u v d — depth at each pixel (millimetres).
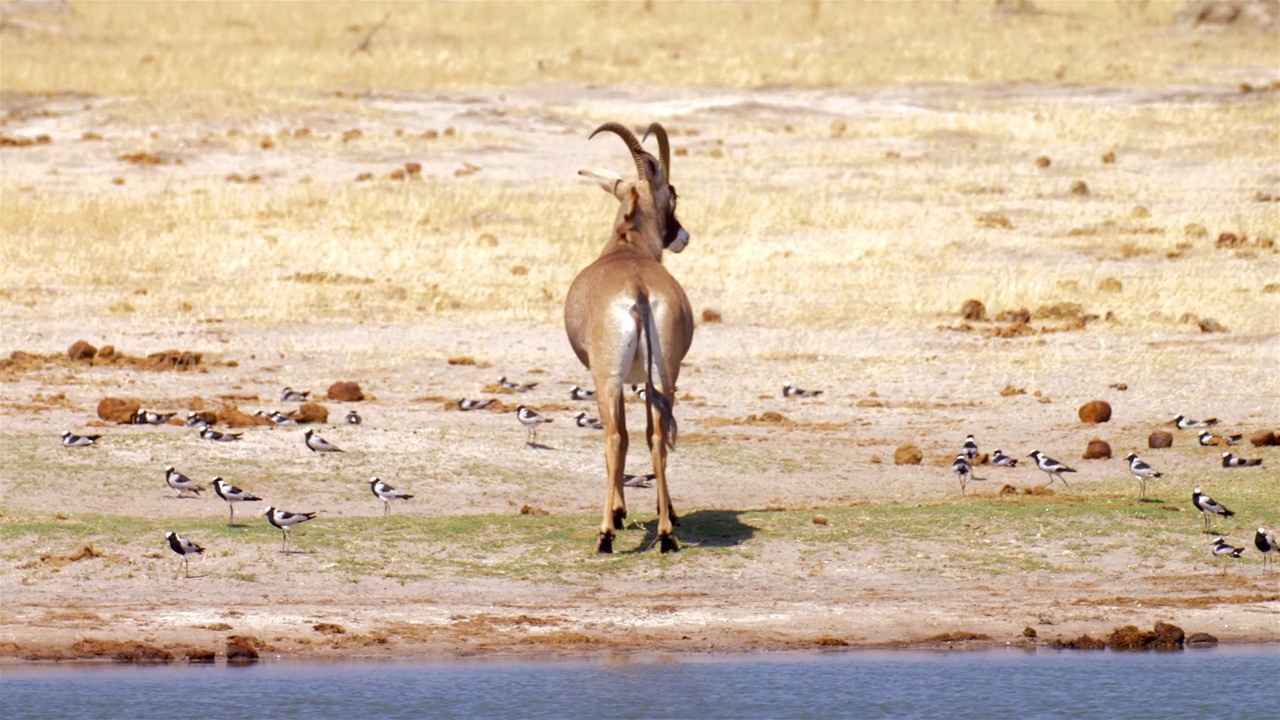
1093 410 73625
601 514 54844
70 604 44000
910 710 35188
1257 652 40781
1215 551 48625
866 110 171250
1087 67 191000
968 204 130500
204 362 86062
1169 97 175500
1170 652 40906
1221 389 79688
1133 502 54625
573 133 158000
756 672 38625
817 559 49031
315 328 94500
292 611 43812
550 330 95062
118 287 103125
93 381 80312
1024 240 118812
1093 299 101688
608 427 48281
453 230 120312
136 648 39969
